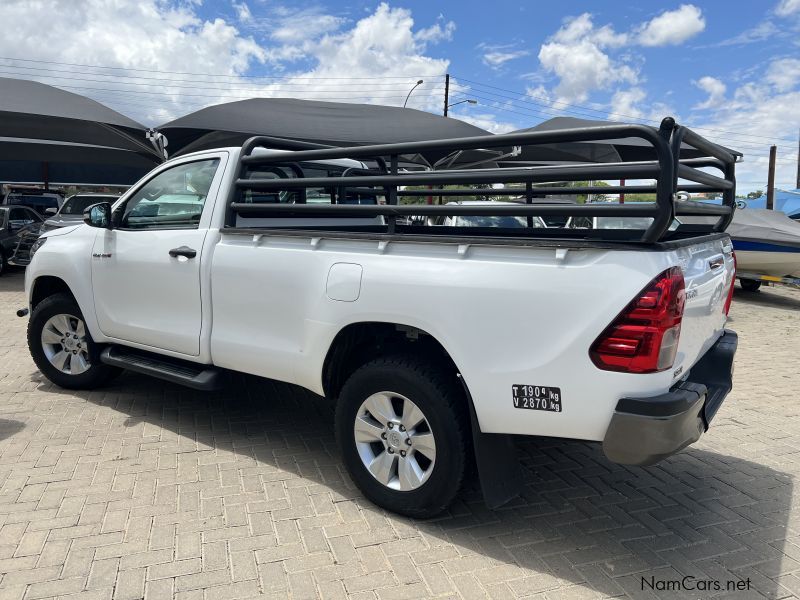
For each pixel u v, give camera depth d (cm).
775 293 1388
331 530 320
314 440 437
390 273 313
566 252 272
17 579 274
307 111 1297
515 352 281
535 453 429
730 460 426
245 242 379
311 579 279
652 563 299
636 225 953
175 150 1349
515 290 279
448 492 312
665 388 268
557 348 271
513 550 307
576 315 267
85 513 329
